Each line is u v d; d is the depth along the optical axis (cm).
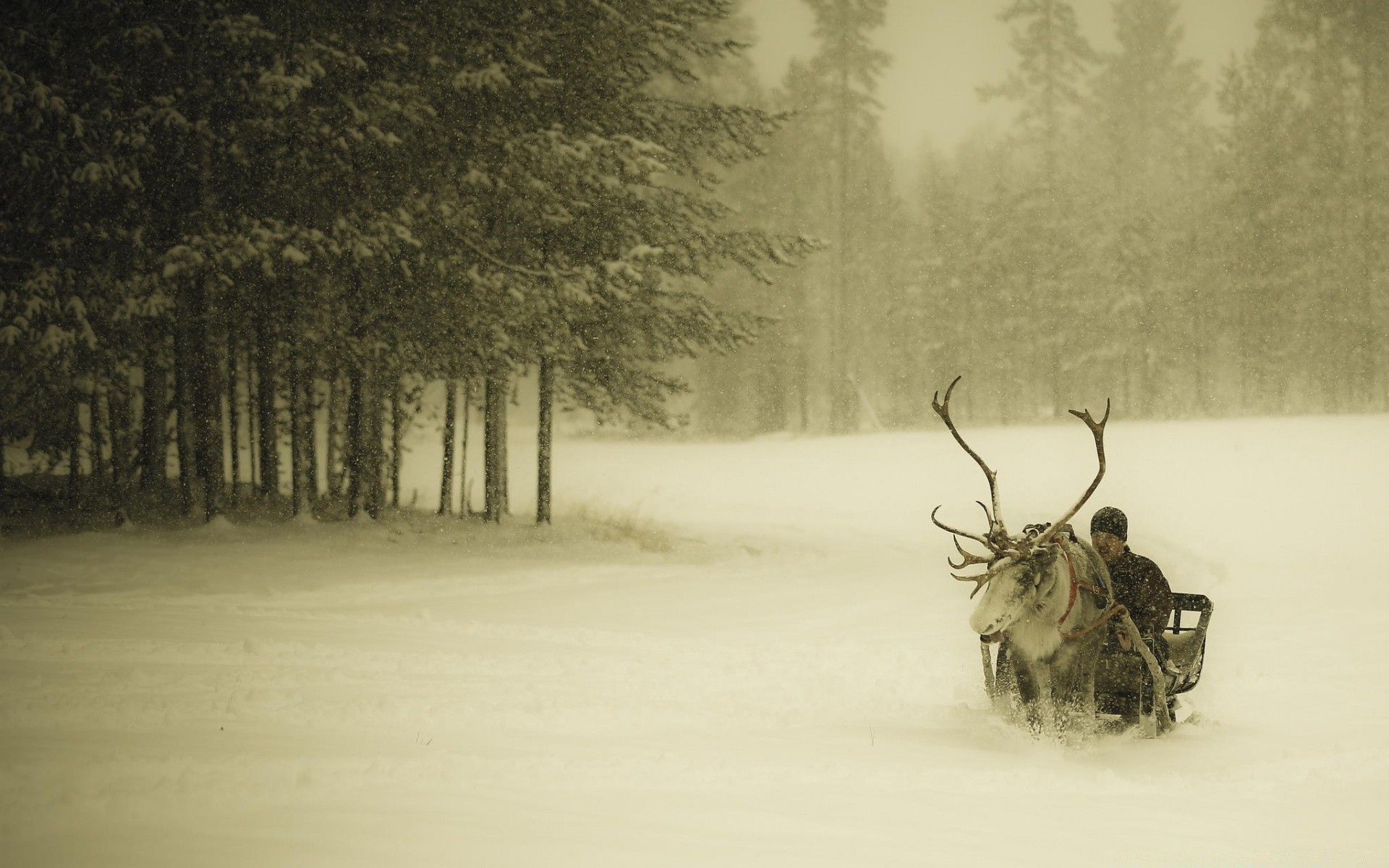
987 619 2586
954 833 1716
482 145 9900
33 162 8162
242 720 2305
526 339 9881
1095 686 3031
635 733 2528
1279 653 4644
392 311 9438
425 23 9831
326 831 1488
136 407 11612
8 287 8369
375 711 2511
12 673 2783
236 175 9144
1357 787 2252
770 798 1897
